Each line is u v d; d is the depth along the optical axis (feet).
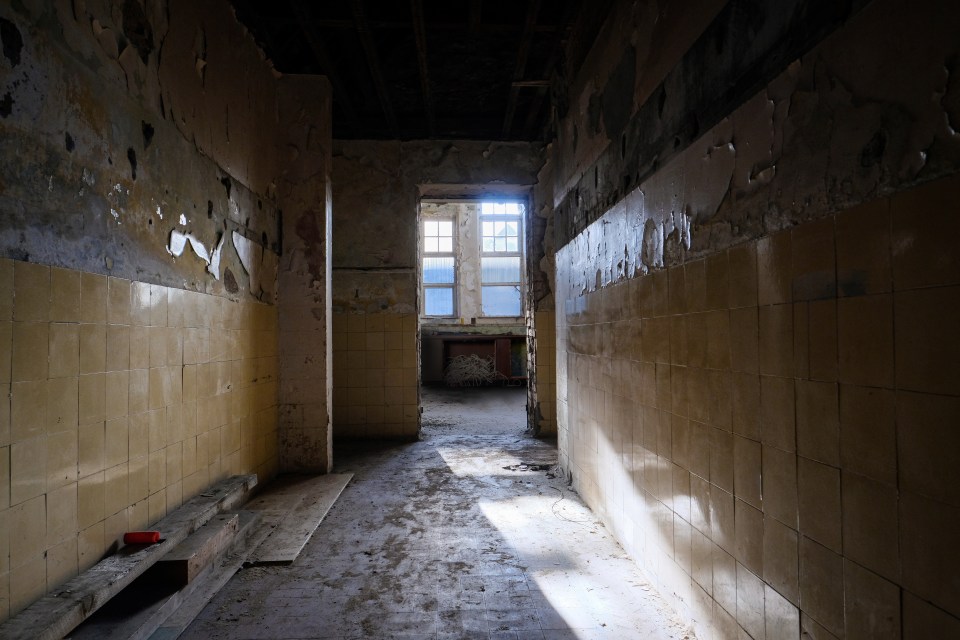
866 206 3.74
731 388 5.52
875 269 3.67
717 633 5.86
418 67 14.78
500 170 18.86
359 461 15.53
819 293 4.23
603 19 9.70
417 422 18.45
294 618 6.95
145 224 7.60
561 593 7.57
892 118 3.51
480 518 10.68
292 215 14.23
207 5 9.86
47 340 5.56
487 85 16.21
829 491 4.14
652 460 7.68
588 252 10.83
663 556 7.33
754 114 5.10
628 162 8.52
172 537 7.21
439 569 8.38
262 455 12.76
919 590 3.34
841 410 4.00
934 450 3.24
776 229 4.76
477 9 11.39
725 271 5.63
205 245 9.68
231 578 8.03
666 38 7.11
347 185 18.52
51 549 5.57
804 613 4.43
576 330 12.01
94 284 6.38
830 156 4.09
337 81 14.82
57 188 5.76
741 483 5.35
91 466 6.27
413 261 18.57
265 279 13.08
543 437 18.83
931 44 3.23
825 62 4.14
